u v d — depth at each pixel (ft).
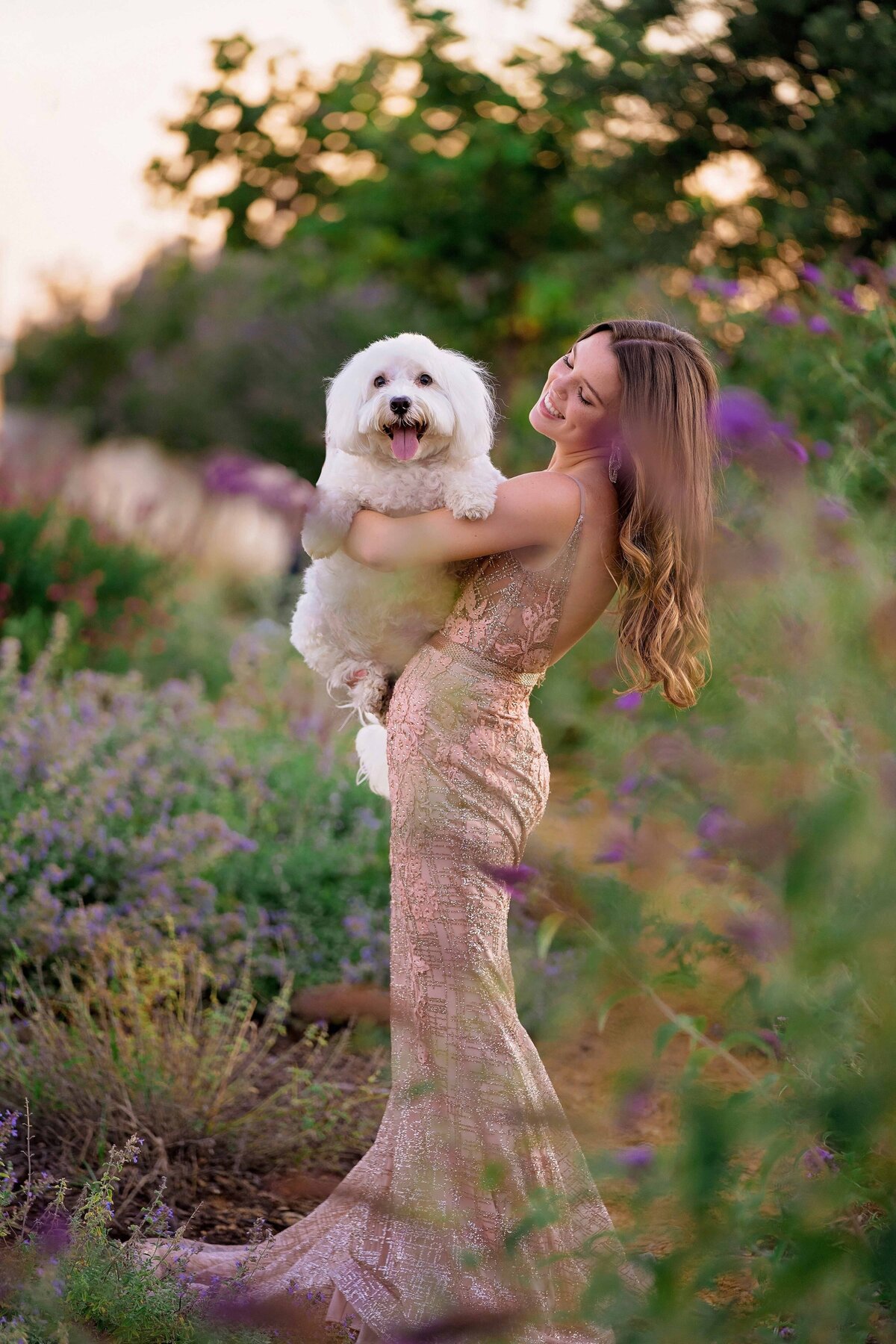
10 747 16.94
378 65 42.47
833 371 15.42
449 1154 8.61
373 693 9.93
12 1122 9.46
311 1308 8.82
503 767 9.22
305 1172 11.69
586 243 39.96
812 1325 5.56
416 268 43.88
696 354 9.28
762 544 6.81
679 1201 5.47
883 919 5.01
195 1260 9.49
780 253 25.05
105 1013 13.19
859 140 23.86
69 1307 7.72
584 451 9.44
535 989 11.83
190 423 50.93
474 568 9.44
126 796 17.03
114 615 28.07
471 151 40.29
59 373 67.97
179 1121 11.71
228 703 23.75
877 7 24.38
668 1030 6.40
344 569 9.66
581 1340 8.39
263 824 18.22
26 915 13.89
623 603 9.34
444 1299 8.02
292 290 50.06
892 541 9.04
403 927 9.37
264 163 44.57
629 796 10.16
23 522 28.22
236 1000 13.88
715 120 26.96
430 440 9.62
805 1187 5.68
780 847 5.30
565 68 30.53
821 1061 5.88
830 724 6.87
